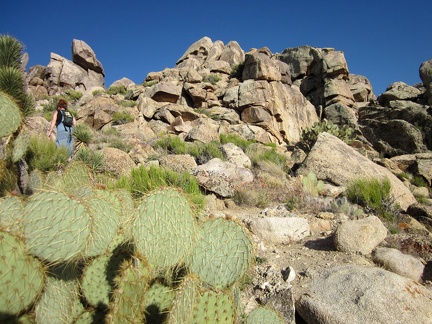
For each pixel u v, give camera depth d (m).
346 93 27.12
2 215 1.64
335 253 4.73
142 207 1.65
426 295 3.17
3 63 4.11
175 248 1.65
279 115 23.14
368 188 8.35
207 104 24.41
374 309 2.90
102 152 8.41
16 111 2.84
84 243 1.49
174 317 1.44
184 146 13.00
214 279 1.76
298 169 11.30
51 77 32.62
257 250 4.70
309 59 29.45
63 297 1.58
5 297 1.31
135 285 1.53
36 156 6.25
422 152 21.00
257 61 24.97
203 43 37.66
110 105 18.95
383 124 23.16
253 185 8.74
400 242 5.25
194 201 6.13
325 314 2.98
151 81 28.95
